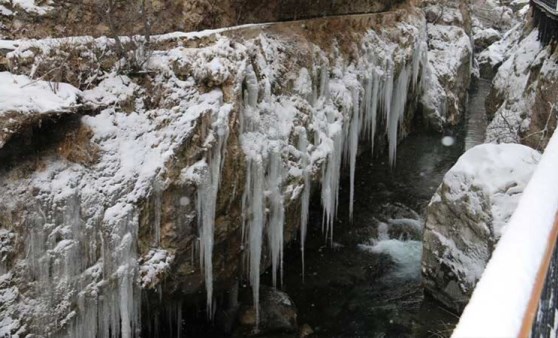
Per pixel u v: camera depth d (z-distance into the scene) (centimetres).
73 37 642
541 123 1231
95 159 595
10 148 532
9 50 581
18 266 529
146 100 663
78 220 574
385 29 1350
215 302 797
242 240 756
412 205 1252
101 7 689
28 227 537
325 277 954
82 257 577
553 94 1192
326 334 799
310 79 949
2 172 530
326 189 962
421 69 1664
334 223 1139
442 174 1445
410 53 1425
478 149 831
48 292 549
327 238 1082
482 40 2894
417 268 981
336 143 1005
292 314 805
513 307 162
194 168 656
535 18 1802
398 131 1584
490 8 3322
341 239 1085
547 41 1480
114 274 600
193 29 809
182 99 668
